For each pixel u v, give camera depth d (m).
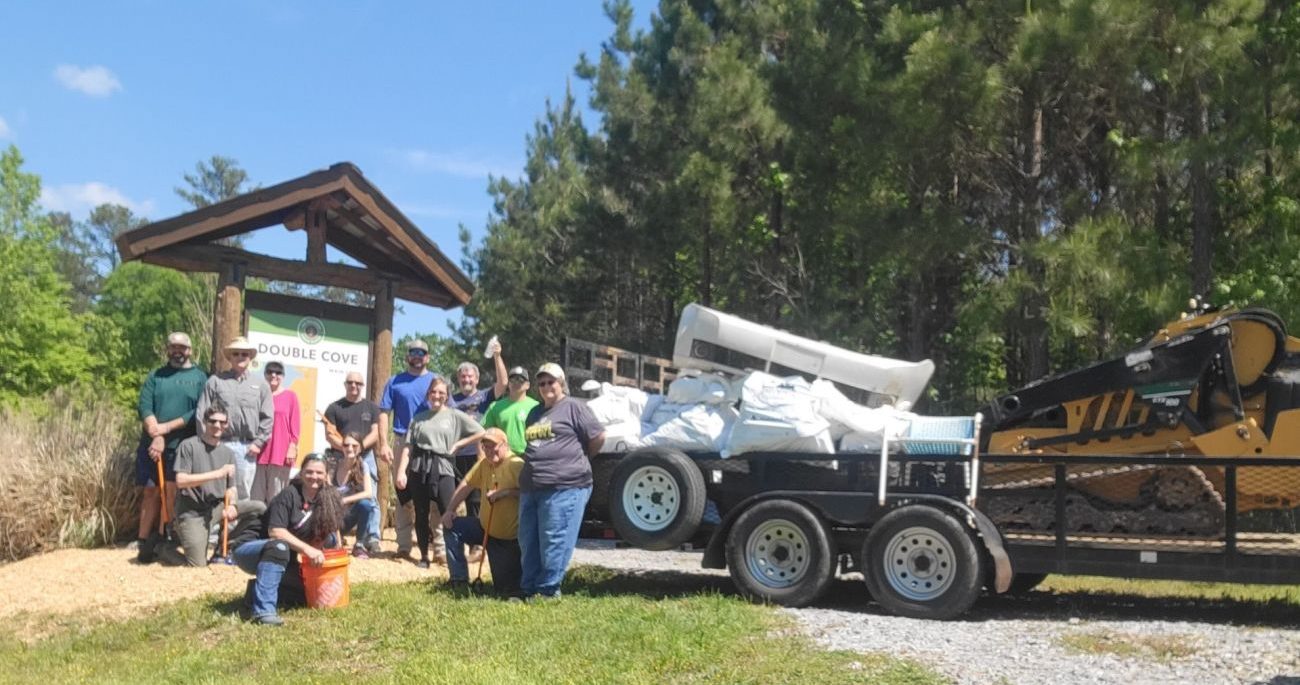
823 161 20.69
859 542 8.92
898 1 18.81
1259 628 8.02
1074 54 15.16
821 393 9.16
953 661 6.86
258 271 11.47
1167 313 14.56
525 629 7.77
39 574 10.03
